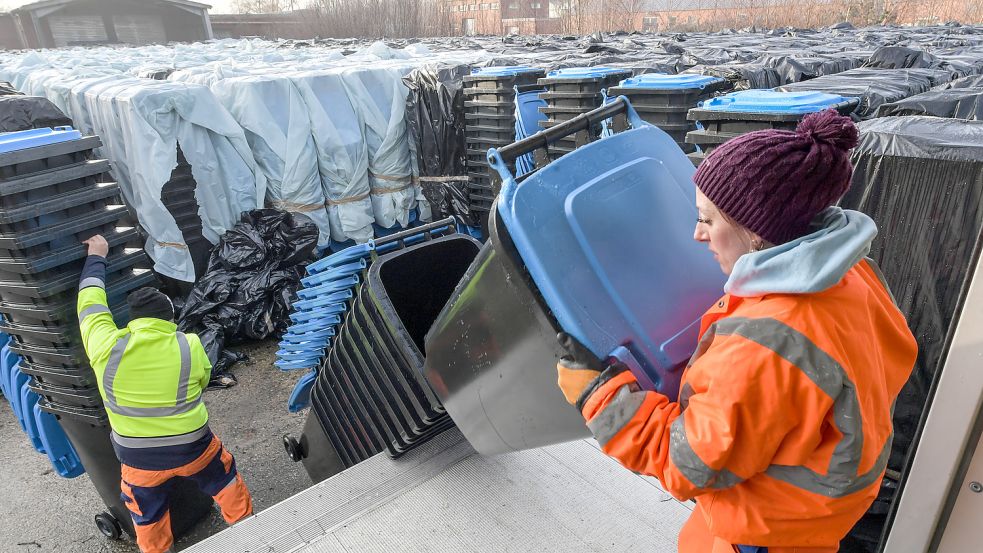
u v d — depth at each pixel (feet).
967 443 4.34
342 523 6.23
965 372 4.17
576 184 4.06
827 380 2.84
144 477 8.29
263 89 16.88
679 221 4.44
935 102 8.64
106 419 8.47
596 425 3.54
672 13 87.86
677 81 11.03
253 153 17.28
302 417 13.17
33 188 7.03
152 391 7.92
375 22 102.17
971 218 5.45
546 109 13.37
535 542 5.95
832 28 57.52
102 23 101.24
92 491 11.23
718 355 3.04
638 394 3.47
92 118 17.47
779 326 2.90
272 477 11.39
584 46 34.24
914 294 5.94
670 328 4.07
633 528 6.04
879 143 5.91
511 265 3.87
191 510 9.99
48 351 8.07
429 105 18.48
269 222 16.84
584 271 3.85
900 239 5.89
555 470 6.87
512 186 3.90
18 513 10.70
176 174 15.69
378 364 6.89
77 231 7.64
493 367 4.82
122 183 16.92
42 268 7.33
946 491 4.54
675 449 3.17
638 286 4.01
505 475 6.80
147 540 8.80
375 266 7.11
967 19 72.08
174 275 15.97
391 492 6.64
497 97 16.24
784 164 2.88
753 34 55.26
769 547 3.48
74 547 9.93
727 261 3.37
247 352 15.81
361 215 19.02
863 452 2.99
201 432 8.46
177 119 15.53
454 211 18.90
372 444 7.55
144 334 7.85
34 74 22.48
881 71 13.87
